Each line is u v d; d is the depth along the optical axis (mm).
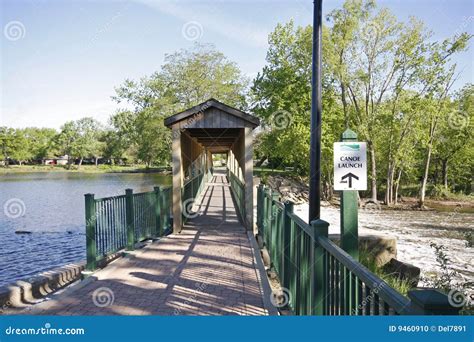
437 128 25297
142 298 4145
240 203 10672
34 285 5332
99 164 71688
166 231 9219
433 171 32625
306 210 20875
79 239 13102
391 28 21656
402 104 22891
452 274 6121
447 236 13781
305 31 24172
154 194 8242
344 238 3236
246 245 6879
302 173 31500
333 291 2307
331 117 23609
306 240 3088
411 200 27672
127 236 6707
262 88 26266
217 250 6477
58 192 28984
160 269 5297
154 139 32438
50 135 76188
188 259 5848
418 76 21797
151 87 33000
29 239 13148
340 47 22031
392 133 24203
